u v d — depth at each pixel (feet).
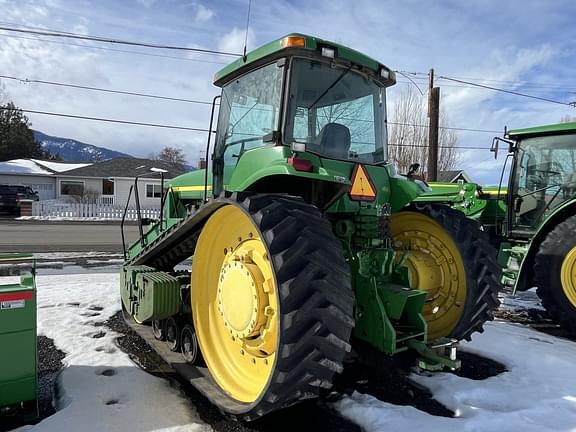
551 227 19.56
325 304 8.29
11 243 45.09
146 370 12.73
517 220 23.21
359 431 9.66
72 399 10.68
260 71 11.23
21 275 10.54
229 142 12.60
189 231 12.37
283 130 10.22
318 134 10.89
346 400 10.87
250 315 9.51
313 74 10.75
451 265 13.12
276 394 8.34
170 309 12.68
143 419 9.85
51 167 133.59
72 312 18.42
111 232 59.21
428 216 13.55
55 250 40.24
